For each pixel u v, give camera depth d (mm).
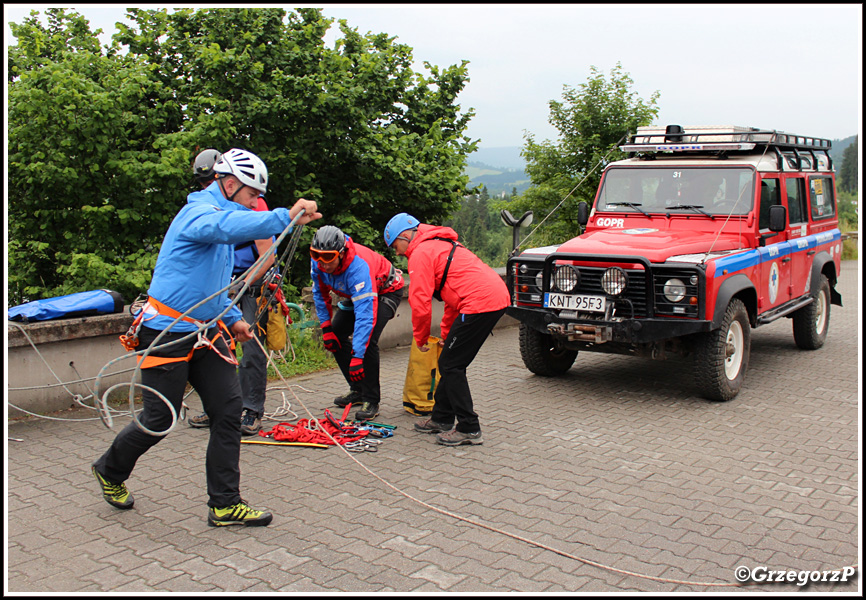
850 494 4520
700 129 7895
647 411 6348
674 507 4305
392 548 3758
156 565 3570
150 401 3943
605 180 8031
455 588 3344
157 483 4656
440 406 5660
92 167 8383
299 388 7027
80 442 5410
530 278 7055
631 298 6418
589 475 4824
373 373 6082
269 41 10461
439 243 5449
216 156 4938
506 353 8891
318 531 3961
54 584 3377
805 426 5914
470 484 4660
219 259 3969
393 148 10289
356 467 4961
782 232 7941
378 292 6082
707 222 7375
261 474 4820
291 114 9820
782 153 8188
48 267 9469
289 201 10273
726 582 3434
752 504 4355
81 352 6191
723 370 6441
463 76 12094
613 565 3586
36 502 4348
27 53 9273
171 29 10164
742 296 6949
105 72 9023
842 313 12203
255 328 5535
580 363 8336
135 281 8227
